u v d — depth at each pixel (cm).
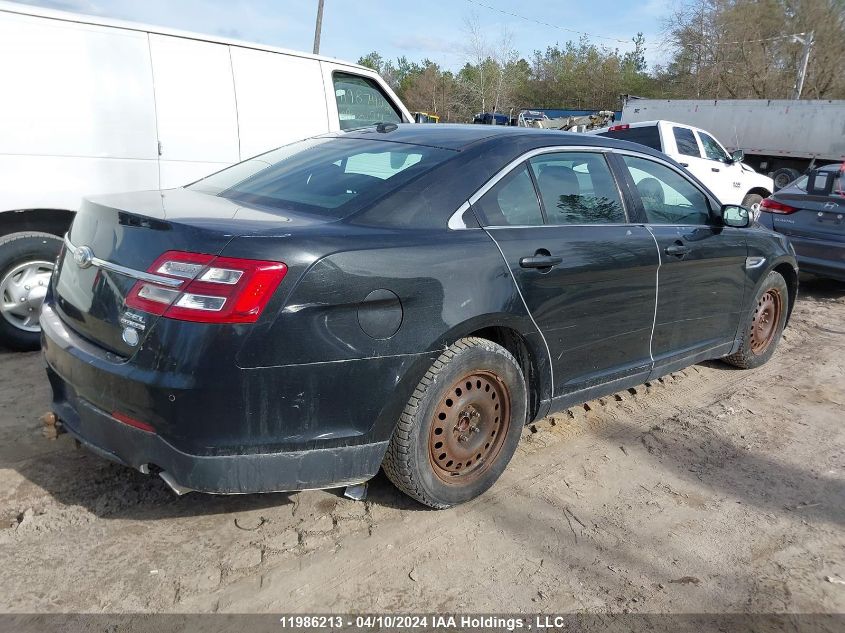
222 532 286
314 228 258
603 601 261
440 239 285
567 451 378
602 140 383
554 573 275
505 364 308
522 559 283
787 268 521
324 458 260
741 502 338
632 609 258
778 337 538
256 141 565
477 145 323
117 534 279
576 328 341
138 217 256
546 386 336
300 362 245
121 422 249
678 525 315
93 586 249
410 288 267
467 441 306
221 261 235
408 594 258
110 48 479
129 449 250
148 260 246
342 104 640
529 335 316
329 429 258
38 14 447
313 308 245
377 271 259
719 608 262
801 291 837
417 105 4769
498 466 322
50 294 310
